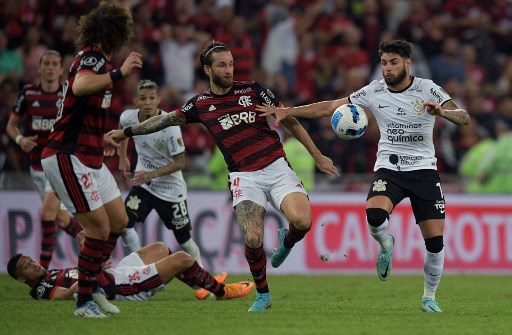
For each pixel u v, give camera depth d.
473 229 54.09
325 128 57.25
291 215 27.23
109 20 25.06
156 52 61.78
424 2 72.38
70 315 26.88
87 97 24.88
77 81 24.25
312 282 44.75
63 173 25.03
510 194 55.03
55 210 41.44
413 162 28.80
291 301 33.69
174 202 37.78
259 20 66.81
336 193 52.88
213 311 28.58
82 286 26.03
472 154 56.44
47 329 23.61
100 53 24.88
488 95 67.94
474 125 63.84
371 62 67.75
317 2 69.31
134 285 32.31
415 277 49.00
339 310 29.55
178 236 38.19
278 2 68.19
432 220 28.44
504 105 65.38
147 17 62.25
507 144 55.69
